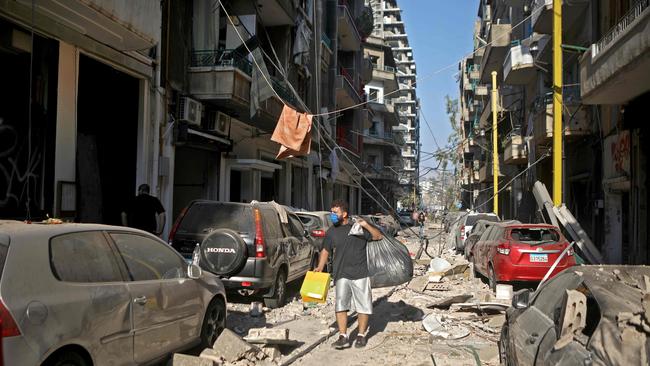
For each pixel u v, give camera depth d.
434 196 76.94
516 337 5.09
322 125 25.81
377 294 11.88
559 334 3.90
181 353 5.86
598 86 12.53
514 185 34.81
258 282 9.19
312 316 9.44
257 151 21.62
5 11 8.29
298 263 11.41
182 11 14.91
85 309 4.27
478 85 48.97
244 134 19.92
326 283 7.31
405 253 8.20
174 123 14.27
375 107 59.34
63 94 9.95
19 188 8.96
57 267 4.24
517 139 28.25
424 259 19.14
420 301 10.92
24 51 9.00
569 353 3.56
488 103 37.62
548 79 24.56
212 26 15.84
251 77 16.69
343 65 38.91
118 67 11.71
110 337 4.52
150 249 5.63
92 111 11.64
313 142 24.55
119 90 12.39
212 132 16.33
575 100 19.02
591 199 18.81
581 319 3.75
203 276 6.34
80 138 11.19
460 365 6.39
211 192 17.53
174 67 14.38
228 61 15.53
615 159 15.63
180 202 17.30
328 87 31.03
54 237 4.36
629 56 10.59
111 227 5.17
